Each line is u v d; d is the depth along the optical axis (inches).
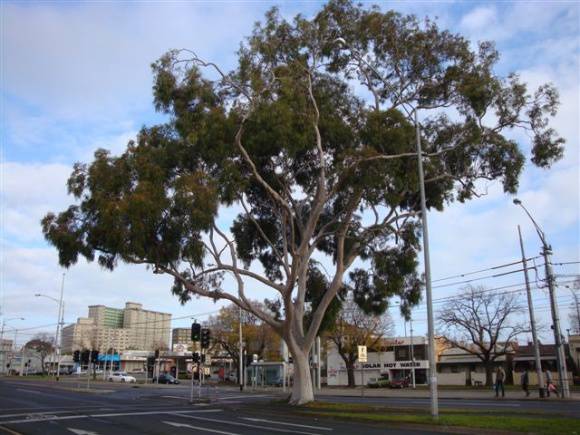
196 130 911.7
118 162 930.1
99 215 910.4
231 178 928.3
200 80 930.7
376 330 2923.2
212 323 3191.4
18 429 685.9
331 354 3705.7
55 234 936.3
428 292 833.5
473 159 1079.0
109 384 2632.9
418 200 1128.8
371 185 938.7
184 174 916.0
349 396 1700.3
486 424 700.7
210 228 957.8
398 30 1014.4
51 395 1519.4
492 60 1019.3
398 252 1146.0
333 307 1190.3
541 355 2908.5
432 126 1077.8
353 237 1121.4
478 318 2433.6
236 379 3159.5
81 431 665.6
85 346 4630.9
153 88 932.0
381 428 728.3
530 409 968.9
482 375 3105.3
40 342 5472.4
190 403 1242.6
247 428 711.7
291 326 1069.1
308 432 670.5
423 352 3447.3
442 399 1445.6
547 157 1029.8
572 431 621.6
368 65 1024.2
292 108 925.8
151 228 901.8
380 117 944.3
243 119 915.4
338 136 993.5
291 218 1010.7
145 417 863.7
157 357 3213.6
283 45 1003.9
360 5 1023.0
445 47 1005.2
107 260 1000.2
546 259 1470.2
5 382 2581.2
